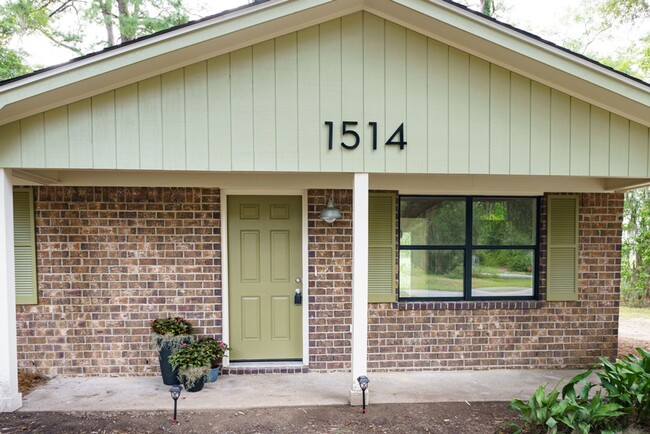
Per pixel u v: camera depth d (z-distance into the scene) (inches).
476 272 205.6
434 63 149.0
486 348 199.6
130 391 169.0
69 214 183.3
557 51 139.0
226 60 142.8
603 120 152.7
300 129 146.0
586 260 202.7
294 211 198.1
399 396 165.8
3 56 372.5
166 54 132.6
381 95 148.3
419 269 203.8
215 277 189.9
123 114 139.9
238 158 144.2
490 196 204.5
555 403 128.9
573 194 200.8
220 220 190.2
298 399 161.3
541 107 151.6
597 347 203.0
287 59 144.9
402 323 196.9
